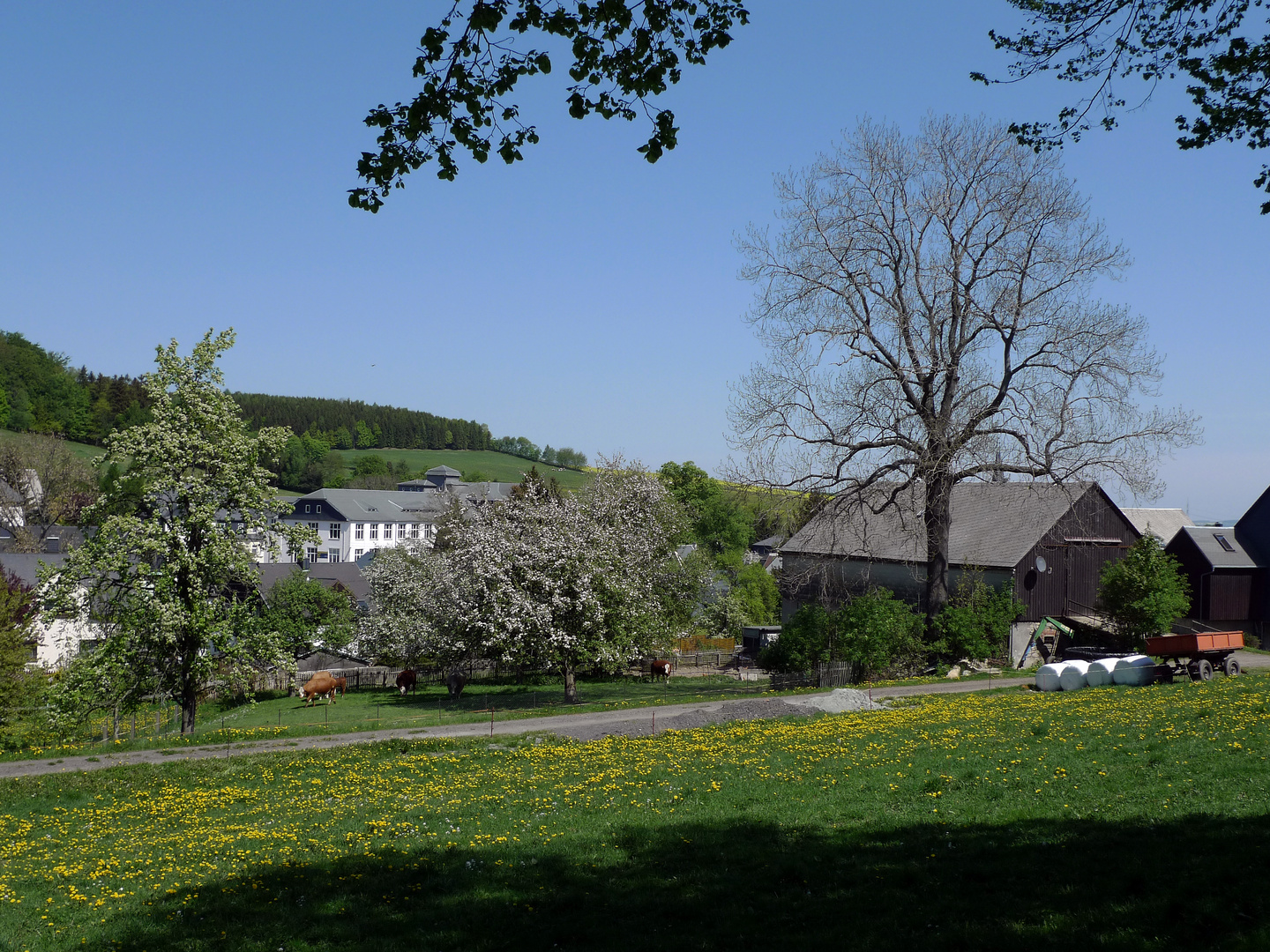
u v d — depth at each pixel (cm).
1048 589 5131
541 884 1282
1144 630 4450
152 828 1891
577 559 4328
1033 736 2167
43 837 1853
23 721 3647
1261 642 6088
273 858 1513
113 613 3434
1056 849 1217
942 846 1297
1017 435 4188
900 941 960
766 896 1159
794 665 4534
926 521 4628
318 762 2616
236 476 3494
